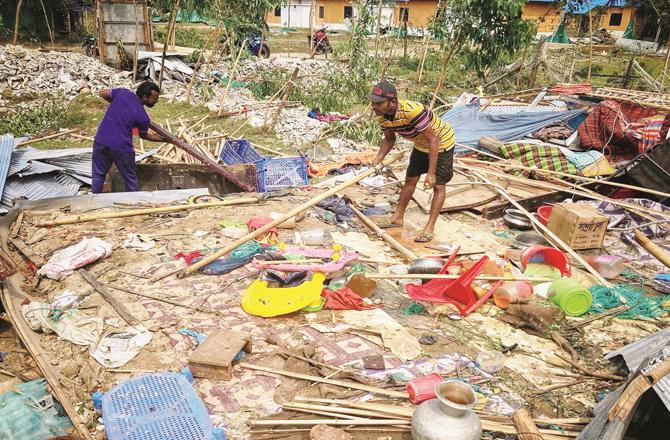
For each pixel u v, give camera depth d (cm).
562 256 525
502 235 655
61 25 2216
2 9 1948
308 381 370
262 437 321
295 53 2531
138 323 425
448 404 296
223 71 1677
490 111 1143
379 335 426
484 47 1389
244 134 1138
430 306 472
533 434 302
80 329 411
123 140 668
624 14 3259
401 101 572
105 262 523
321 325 436
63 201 650
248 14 1463
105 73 1409
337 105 1376
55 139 1042
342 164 939
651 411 323
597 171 836
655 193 734
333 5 3731
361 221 671
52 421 336
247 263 534
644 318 471
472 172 771
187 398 338
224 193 789
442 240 621
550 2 3244
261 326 433
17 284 485
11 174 715
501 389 370
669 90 1661
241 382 366
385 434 326
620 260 558
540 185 778
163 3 1416
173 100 1327
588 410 352
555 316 449
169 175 779
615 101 983
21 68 1304
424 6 3158
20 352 410
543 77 1780
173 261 532
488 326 450
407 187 643
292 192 762
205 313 446
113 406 328
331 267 485
